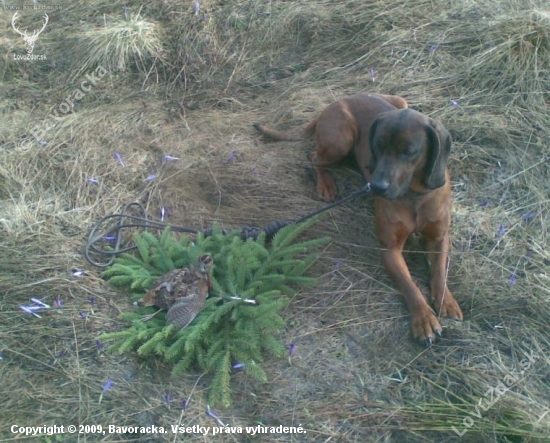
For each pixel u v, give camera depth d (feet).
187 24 8.47
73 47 8.29
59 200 6.35
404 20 8.32
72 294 5.41
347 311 5.50
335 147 6.46
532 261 5.82
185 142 7.11
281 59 8.23
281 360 5.12
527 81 7.39
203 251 5.58
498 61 7.55
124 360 4.99
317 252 5.94
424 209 5.62
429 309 5.38
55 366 4.95
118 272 5.52
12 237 5.86
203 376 4.99
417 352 5.22
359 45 8.16
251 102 7.79
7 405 4.73
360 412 4.80
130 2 8.91
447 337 5.29
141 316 5.17
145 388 4.86
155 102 7.75
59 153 6.84
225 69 8.18
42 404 4.74
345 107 6.54
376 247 6.02
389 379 5.03
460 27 8.08
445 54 7.86
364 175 6.40
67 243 5.86
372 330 5.37
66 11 8.96
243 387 4.94
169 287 5.15
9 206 6.24
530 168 6.65
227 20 8.51
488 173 6.67
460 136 6.95
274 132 7.11
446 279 5.68
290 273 5.57
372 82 7.67
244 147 7.02
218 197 6.49
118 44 8.05
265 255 5.60
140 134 7.20
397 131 5.18
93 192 6.45
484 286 5.65
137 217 6.05
